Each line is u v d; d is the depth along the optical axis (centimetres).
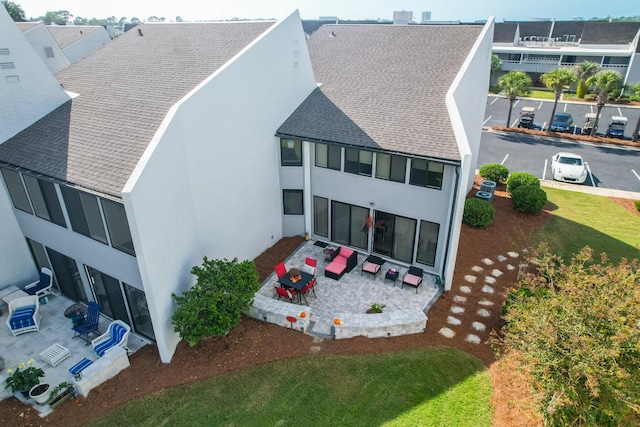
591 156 3306
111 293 1505
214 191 1573
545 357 966
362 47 2406
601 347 907
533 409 1019
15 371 1247
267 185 1902
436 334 1428
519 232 2108
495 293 1641
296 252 1984
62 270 1658
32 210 1573
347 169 1823
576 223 2208
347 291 1683
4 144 1611
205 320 1294
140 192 1145
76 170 1338
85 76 1973
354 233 1961
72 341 1459
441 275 1734
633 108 4781
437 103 1798
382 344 1388
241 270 1441
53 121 1662
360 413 1138
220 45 1870
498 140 3800
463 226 2173
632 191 2636
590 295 1023
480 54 2089
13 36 1588
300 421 1123
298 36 1889
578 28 6894
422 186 1650
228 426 1117
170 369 1318
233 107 1580
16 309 1544
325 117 1900
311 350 1368
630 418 978
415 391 1198
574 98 5312
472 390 1195
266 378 1263
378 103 1906
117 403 1193
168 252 1325
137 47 2127
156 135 1253
